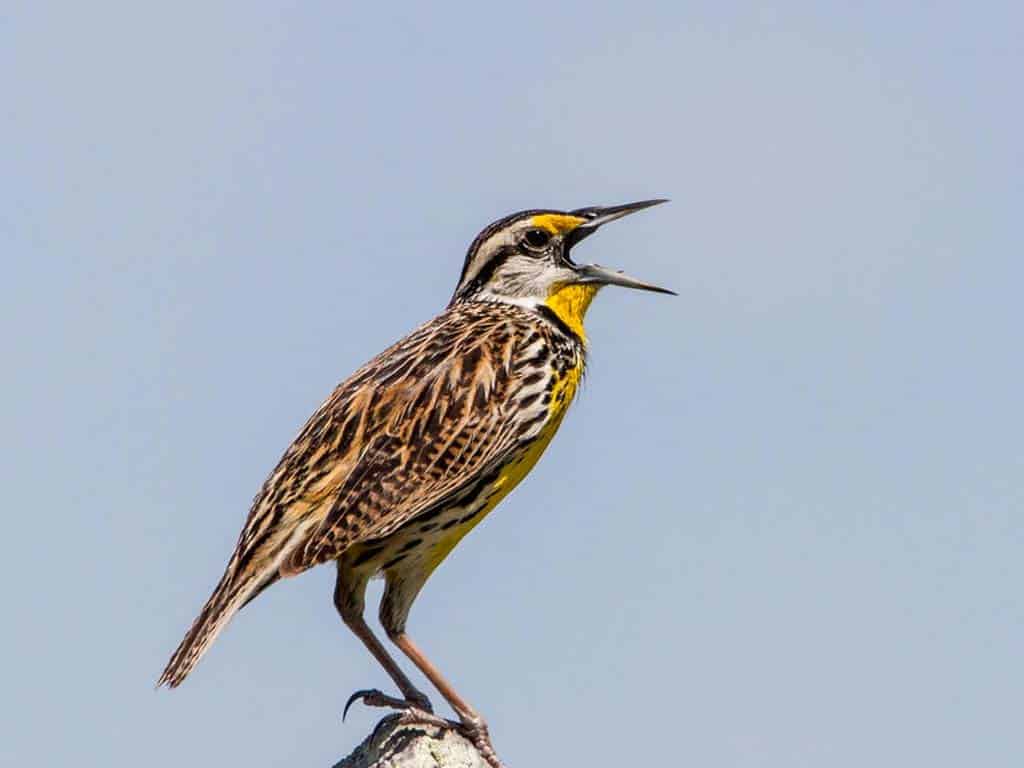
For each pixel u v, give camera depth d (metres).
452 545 11.08
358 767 10.07
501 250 12.18
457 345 11.36
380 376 11.16
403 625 10.88
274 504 10.57
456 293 12.49
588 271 12.16
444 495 10.80
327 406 11.09
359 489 10.55
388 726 10.18
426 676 10.60
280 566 10.41
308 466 10.66
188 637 10.09
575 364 11.91
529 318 11.90
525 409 11.26
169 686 9.85
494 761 10.27
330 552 10.34
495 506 11.35
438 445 10.86
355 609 10.80
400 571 10.88
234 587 10.32
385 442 10.77
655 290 12.19
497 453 11.10
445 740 10.21
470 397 11.07
